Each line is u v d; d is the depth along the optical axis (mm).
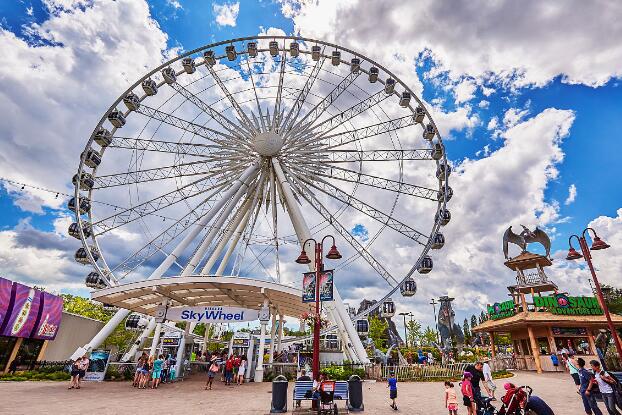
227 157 37750
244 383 23172
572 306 31594
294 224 34312
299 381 13992
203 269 34406
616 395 11078
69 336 38219
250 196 37938
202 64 40656
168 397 17219
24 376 26062
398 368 25750
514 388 10633
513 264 37125
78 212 33000
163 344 26531
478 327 38281
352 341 27891
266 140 36969
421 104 38469
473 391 11398
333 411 13484
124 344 43281
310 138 38156
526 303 32438
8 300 28859
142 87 36969
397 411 13992
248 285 23703
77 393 18469
